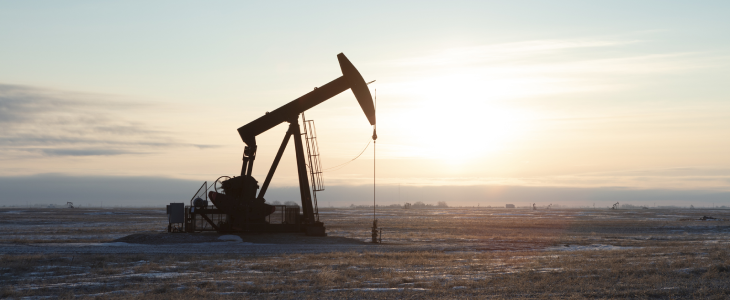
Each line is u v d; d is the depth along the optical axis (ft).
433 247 123.34
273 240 130.82
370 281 64.90
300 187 148.05
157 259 88.12
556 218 424.87
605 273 68.69
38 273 71.92
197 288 60.85
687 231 225.56
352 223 278.46
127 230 189.88
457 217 437.58
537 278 66.74
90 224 251.60
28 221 287.28
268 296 54.95
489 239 155.53
